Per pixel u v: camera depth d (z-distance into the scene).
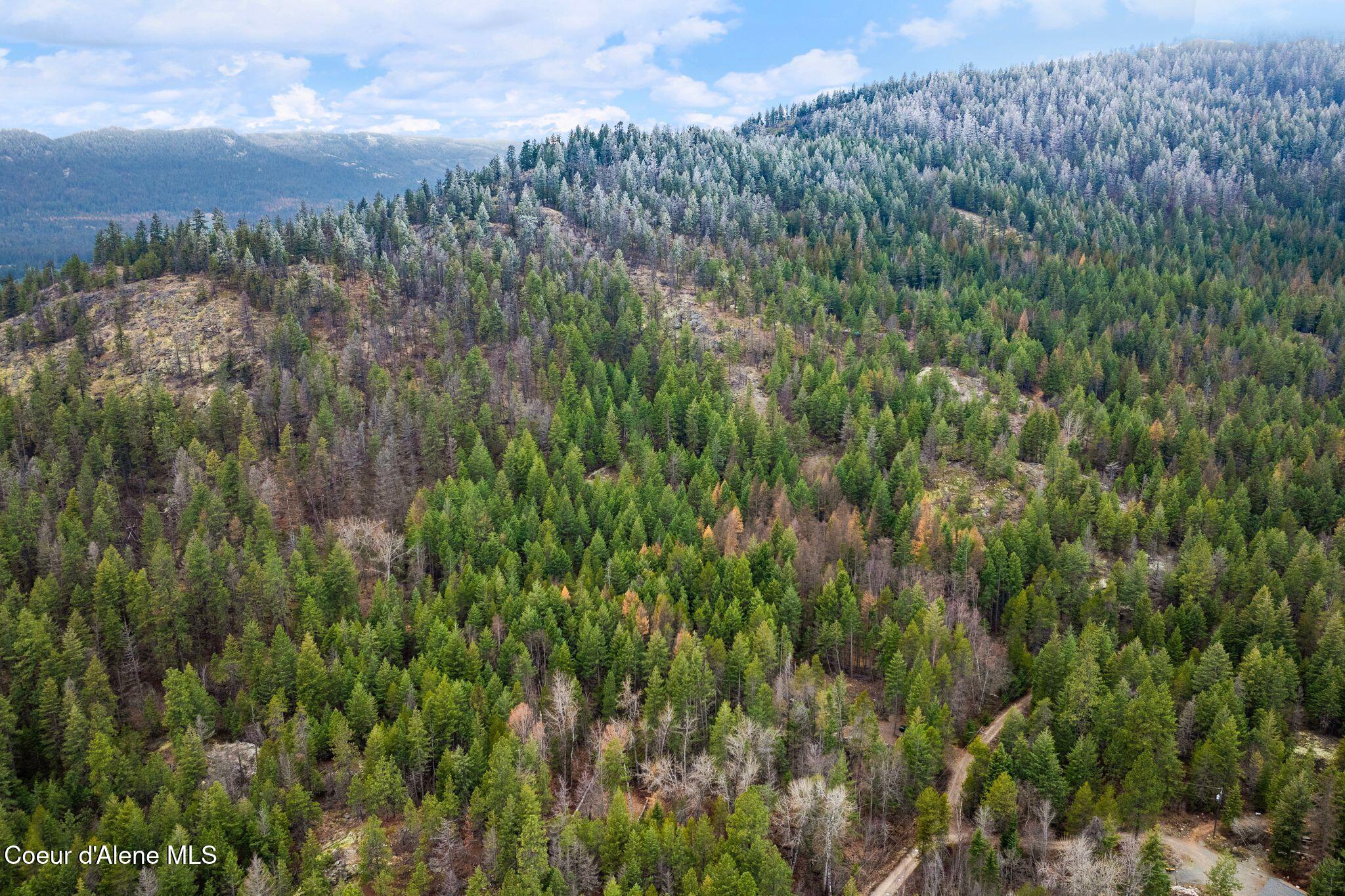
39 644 97.88
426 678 95.06
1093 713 90.00
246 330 193.12
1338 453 143.25
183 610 109.94
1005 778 78.69
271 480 139.00
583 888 76.38
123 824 77.88
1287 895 74.88
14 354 188.88
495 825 77.88
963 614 108.25
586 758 94.19
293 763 87.31
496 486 137.12
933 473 151.12
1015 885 76.44
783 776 87.19
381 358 188.38
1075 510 132.12
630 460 151.62
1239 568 112.44
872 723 86.38
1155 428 154.88
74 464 147.88
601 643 100.88
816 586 116.88
